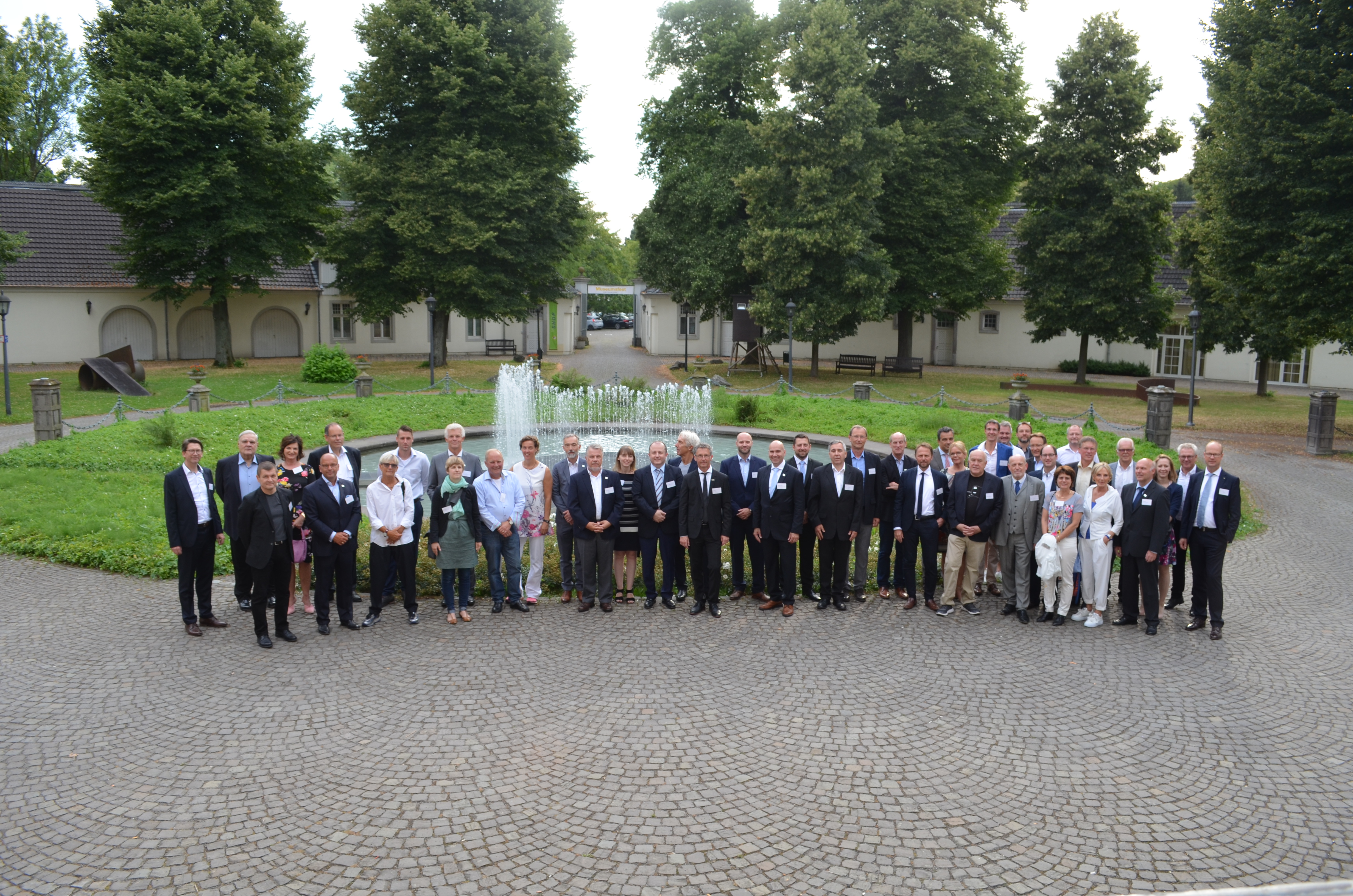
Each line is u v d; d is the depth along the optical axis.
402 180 32.41
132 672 7.61
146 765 5.99
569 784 5.79
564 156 36.84
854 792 5.73
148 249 32.97
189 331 40.34
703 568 9.49
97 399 25.34
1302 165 20.14
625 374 37.31
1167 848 5.16
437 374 34.75
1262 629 9.15
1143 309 32.66
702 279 33.66
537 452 9.69
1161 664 8.12
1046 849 5.13
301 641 8.42
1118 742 6.51
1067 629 9.13
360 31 32.88
